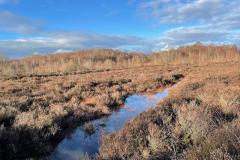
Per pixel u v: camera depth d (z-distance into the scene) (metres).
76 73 33.62
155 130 6.41
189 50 84.88
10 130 7.05
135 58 66.88
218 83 14.24
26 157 6.21
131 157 5.38
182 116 7.13
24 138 6.81
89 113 10.34
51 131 7.52
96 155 5.91
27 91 15.46
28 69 38.50
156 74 27.11
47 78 24.55
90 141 7.33
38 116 8.79
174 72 29.61
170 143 5.95
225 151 4.42
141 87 17.84
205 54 70.62
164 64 58.12
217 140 4.91
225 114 7.73
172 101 10.39
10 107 9.77
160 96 15.16
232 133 5.06
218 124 6.56
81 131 8.29
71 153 6.48
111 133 7.24
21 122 7.68
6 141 6.47
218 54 71.00
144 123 7.36
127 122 8.02
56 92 15.09
